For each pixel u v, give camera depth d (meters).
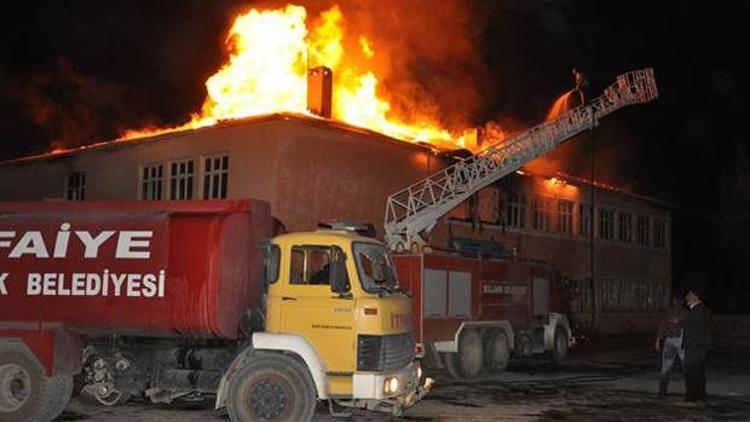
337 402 9.52
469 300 16.33
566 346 20.50
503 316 17.55
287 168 19.69
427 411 11.23
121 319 9.52
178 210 9.81
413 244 19.39
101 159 23.64
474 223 26.56
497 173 21.94
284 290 9.38
